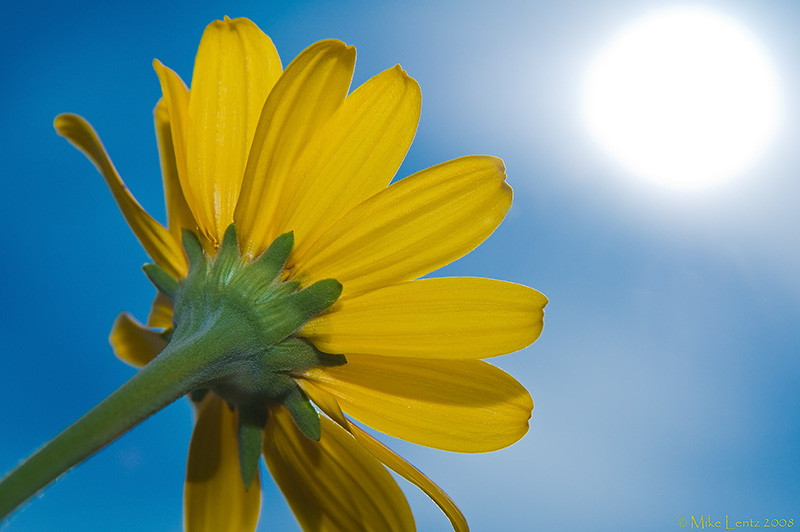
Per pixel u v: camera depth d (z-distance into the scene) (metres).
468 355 0.17
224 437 0.18
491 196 0.17
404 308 0.17
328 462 0.18
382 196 0.17
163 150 0.18
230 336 0.17
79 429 0.16
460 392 0.17
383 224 0.17
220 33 0.17
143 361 0.20
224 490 0.18
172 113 0.17
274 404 0.17
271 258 0.17
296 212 0.17
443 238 0.17
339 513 0.18
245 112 0.17
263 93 0.17
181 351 0.17
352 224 0.17
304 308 0.17
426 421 0.17
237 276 0.17
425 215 0.17
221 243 0.17
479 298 0.17
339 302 0.17
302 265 0.17
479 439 0.17
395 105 0.17
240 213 0.17
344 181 0.17
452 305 0.17
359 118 0.17
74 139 0.18
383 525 0.17
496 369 0.17
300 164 0.17
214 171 0.17
